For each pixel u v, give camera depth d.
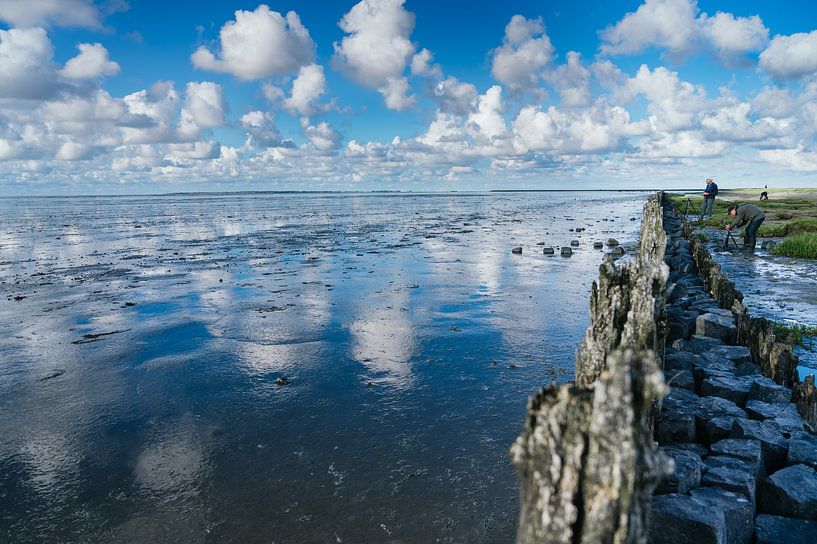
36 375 8.48
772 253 20.75
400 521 4.57
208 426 6.57
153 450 6.01
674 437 5.53
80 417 6.91
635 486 2.03
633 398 2.06
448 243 27.83
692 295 11.89
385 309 12.59
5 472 5.62
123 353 9.55
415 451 5.80
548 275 17.31
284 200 154.25
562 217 52.38
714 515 3.83
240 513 4.77
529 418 2.24
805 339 9.57
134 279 17.50
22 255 24.81
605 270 5.05
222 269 19.34
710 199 32.25
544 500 2.10
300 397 7.40
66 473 5.57
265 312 12.44
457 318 11.66
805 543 3.93
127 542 4.44
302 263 20.67
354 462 5.60
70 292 15.43
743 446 5.02
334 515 4.69
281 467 5.54
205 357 9.22
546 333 10.44
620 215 55.03
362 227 40.91
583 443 2.06
